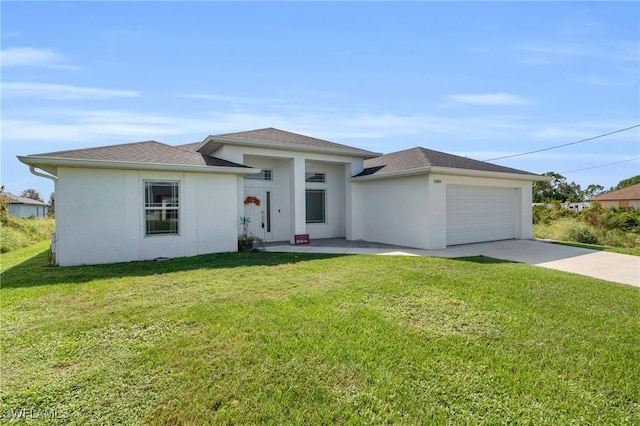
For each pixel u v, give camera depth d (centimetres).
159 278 713
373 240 1405
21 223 1852
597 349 382
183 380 318
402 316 477
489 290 591
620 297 571
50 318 480
